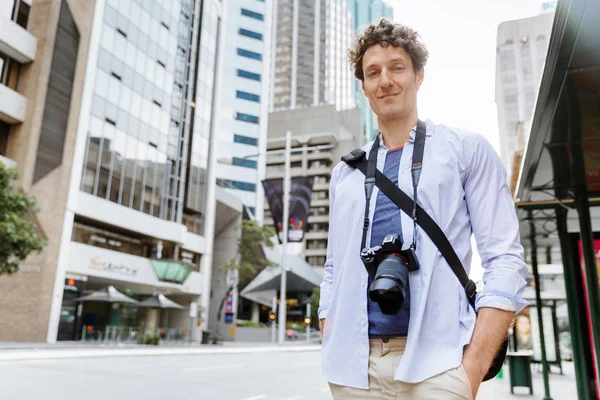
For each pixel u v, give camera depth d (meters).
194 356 19.08
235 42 69.94
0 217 15.77
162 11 33.84
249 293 49.53
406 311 1.24
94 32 27.42
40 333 22.72
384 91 1.48
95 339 25.38
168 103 33.84
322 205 84.12
